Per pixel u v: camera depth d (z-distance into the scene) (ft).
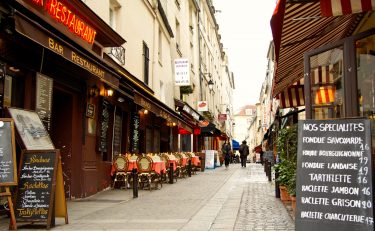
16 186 23.38
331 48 22.43
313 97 22.98
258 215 27.43
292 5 15.81
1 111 25.61
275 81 34.47
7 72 27.45
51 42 23.50
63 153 36.70
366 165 15.46
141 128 58.29
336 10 15.61
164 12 71.00
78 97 37.91
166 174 55.67
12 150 22.20
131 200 36.04
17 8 22.66
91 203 34.14
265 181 55.11
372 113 21.08
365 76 21.43
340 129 16.15
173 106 80.43
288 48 23.65
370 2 15.42
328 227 15.47
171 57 81.20
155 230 22.54
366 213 15.08
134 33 53.93
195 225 23.85
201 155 81.76
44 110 30.25
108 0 44.80
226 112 205.16
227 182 53.83
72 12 33.12
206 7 132.05
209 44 141.28
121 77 36.65
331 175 15.84
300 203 15.97
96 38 39.81
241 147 100.94
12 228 22.71
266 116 200.75
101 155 42.75
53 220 23.52
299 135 16.67
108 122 44.88
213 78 150.71
